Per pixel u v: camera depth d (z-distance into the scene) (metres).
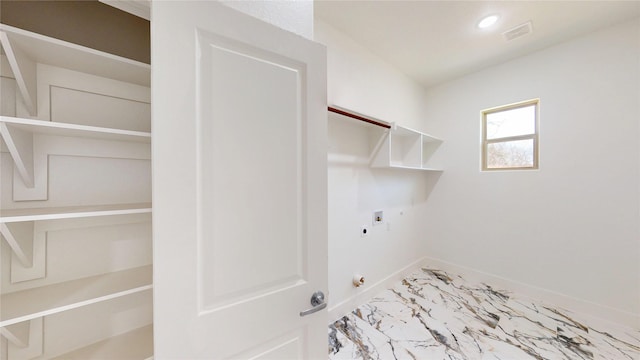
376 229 2.36
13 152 0.73
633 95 1.80
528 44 2.14
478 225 2.66
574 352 1.55
